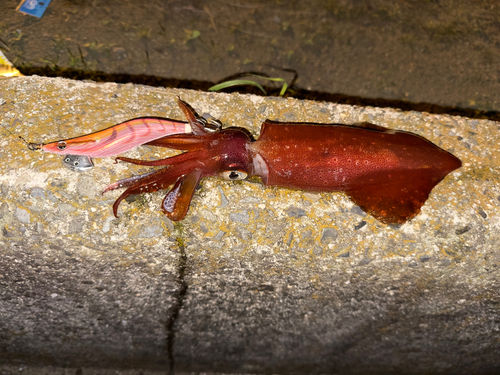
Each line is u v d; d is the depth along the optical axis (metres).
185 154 1.04
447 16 1.31
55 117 1.06
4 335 1.14
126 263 1.06
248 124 1.09
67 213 1.03
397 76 1.28
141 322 1.13
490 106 1.28
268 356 1.19
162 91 1.09
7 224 1.03
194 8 1.28
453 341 1.15
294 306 1.11
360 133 1.06
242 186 1.06
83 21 1.25
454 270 1.06
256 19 1.29
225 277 1.08
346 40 1.29
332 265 1.06
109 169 1.05
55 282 1.07
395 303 1.10
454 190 1.07
